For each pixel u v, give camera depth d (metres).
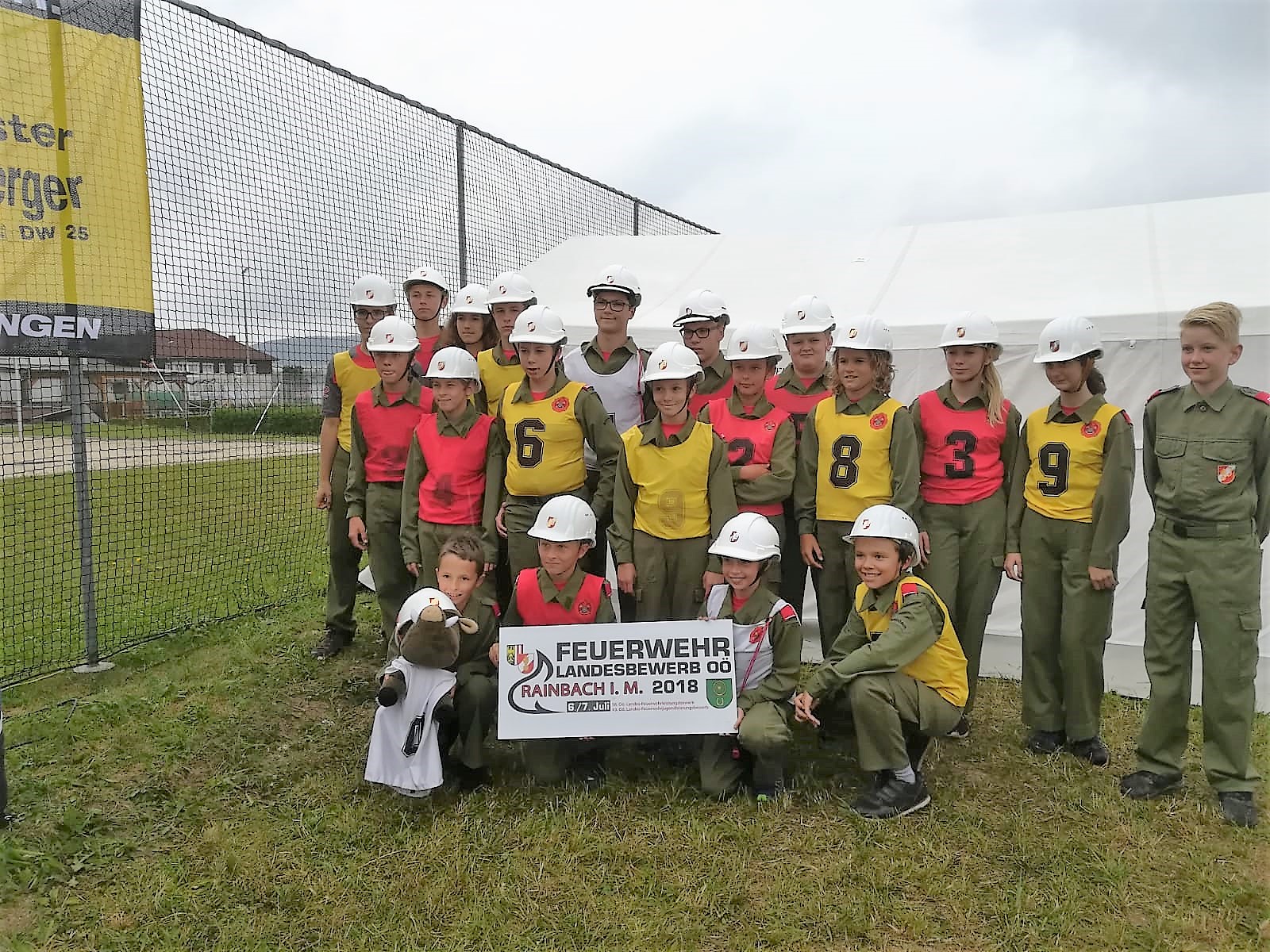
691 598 4.23
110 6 4.94
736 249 7.53
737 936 2.88
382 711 3.76
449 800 3.78
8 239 4.56
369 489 5.30
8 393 5.73
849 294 6.16
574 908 3.02
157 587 7.70
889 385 4.39
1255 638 3.60
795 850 3.40
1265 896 3.09
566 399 4.42
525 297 4.97
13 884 3.14
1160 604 3.77
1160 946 2.83
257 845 3.43
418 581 4.83
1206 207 6.33
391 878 3.20
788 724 3.94
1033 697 4.39
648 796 3.81
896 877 3.21
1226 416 3.59
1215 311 3.53
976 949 2.84
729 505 4.16
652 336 5.95
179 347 6.21
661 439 4.17
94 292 4.95
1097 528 4.04
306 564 8.79
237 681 5.22
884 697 3.66
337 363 5.58
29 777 3.97
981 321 4.23
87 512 5.45
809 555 4.48
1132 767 4.16
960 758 4.29
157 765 4.11
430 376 4.50
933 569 4.36
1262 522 3.58
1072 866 3.29
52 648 5.87
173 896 3.10
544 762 3.88
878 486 4.30
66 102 4.75
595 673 3.81
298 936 2.89
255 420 12.16
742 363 4.39
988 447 4.30
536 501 4.46
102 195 4.96
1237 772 3.65
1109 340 5.09
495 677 4.06
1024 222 6.87
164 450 11.80
